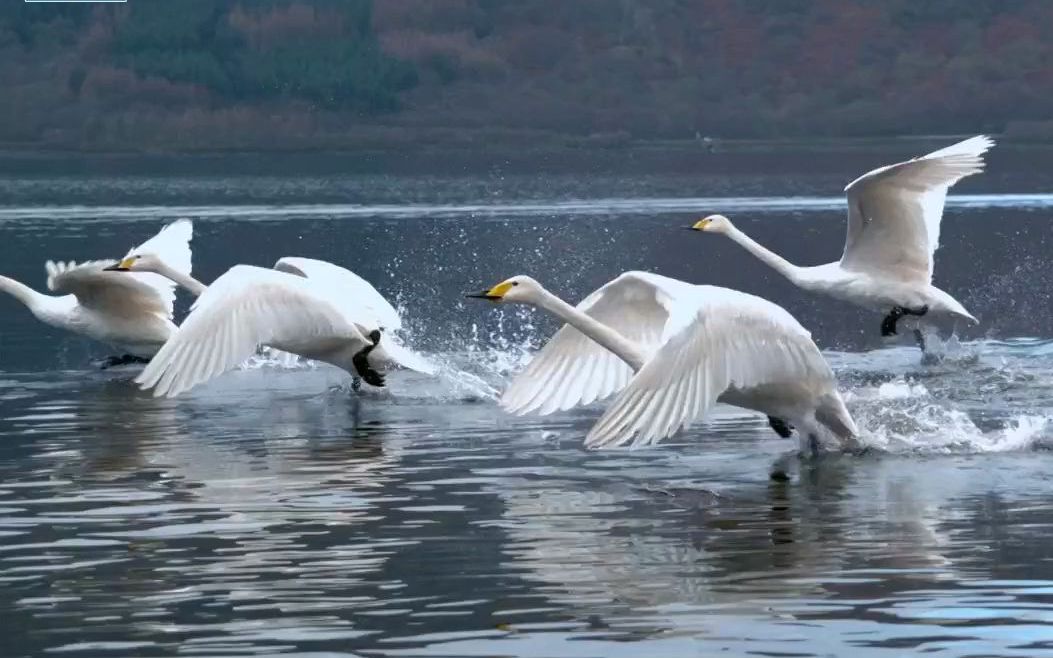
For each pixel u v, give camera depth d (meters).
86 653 9.14
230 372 20.03
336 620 9.60
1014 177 64.44
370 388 18.34
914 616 9.51
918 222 19.11
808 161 80.25
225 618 9.66
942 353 20.09
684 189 64.38
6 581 10.46
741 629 9.34
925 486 12.78
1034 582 10.09
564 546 11.12
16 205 56.78
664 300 13.05
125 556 11.00
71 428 16.03
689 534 11.41
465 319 25.91
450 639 9.26
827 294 19.86
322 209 54.03
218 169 83.31
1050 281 30.31
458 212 51.53
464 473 13.55
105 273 20.19
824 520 11.74
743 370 12.41
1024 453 14.09
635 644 9.13
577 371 14.01
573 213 50.00
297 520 11.93
